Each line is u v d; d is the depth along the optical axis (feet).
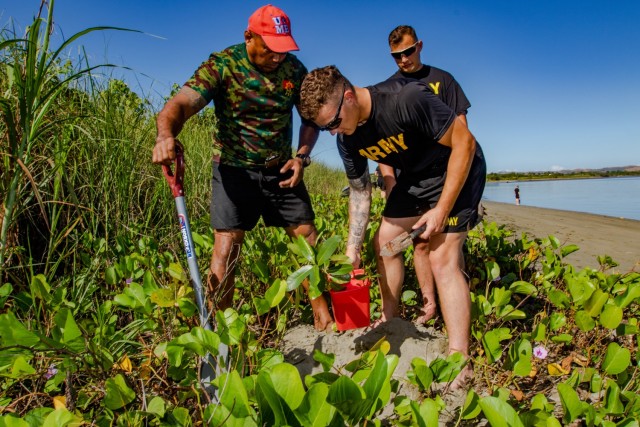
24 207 8.53
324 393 4.42
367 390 4.66
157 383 6.77
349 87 7.30
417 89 7.19
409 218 8.54
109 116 11.60
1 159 8.30
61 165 9.05
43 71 7.70
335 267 7.14
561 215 41.24
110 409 5.54
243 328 6.14
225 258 8.51
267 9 7.85
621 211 47.32
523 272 12.56
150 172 13.46
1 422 4.75
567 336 7.84
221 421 4.76
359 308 8.26
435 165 8.13
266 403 4.55
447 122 7.18
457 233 7.64
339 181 45.29
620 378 6.46
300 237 7.18
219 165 8.51
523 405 6.45
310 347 8.24
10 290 7.46
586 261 17.60
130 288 7.09
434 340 8.09
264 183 8.65
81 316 8.27
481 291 10.42
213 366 6.32
